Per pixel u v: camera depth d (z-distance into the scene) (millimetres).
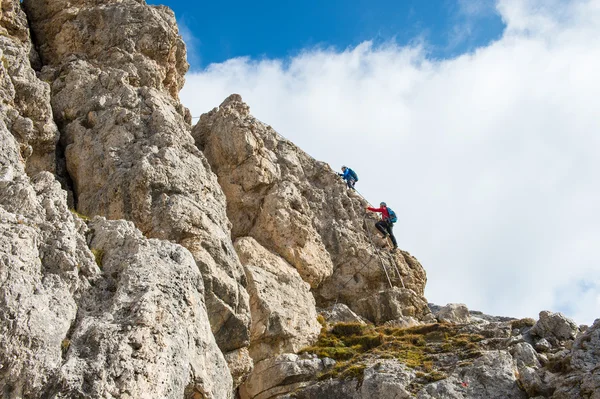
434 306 22297
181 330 9531
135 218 13453
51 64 18188
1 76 14227
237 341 13047
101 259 10406
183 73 20844
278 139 21391
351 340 16188
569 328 15281
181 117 17219
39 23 18781
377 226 20797
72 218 10516
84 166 14953
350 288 19156
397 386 13617
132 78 17828
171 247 10750
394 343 15812
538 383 13297
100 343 8625
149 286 9594
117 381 8375
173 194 13898
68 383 8055
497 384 13438
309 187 20500
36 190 10734
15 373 8062
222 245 13609
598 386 12508
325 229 19984
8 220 9359
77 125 15695
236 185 18188
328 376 14672
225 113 19312
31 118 14797
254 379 14914
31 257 9086
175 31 20375
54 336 8570
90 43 18484
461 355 14625
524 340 15039
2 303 8328
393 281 19938
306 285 17281
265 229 17969
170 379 8898
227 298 12938
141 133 15453
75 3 19047
